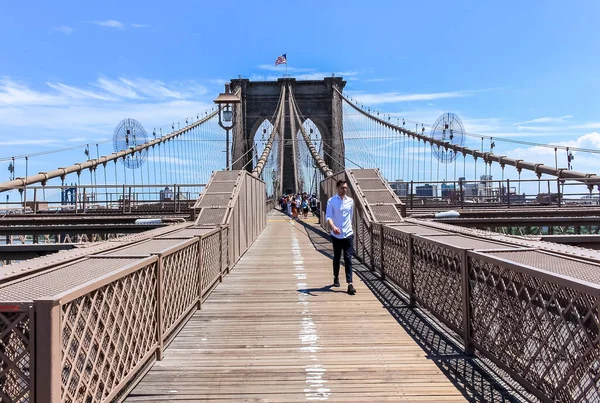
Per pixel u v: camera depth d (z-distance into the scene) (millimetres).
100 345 2713
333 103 61000
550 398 2682
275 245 13664
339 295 6535
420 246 5480
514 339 3143
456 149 22438
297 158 51562
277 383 3463
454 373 3611
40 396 2129
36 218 13180
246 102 61344
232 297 6465
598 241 6730
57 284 2717
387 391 3289
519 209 14133
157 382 3500
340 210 6805
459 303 4207
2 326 2230
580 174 15836
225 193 10078
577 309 2443
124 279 3092
